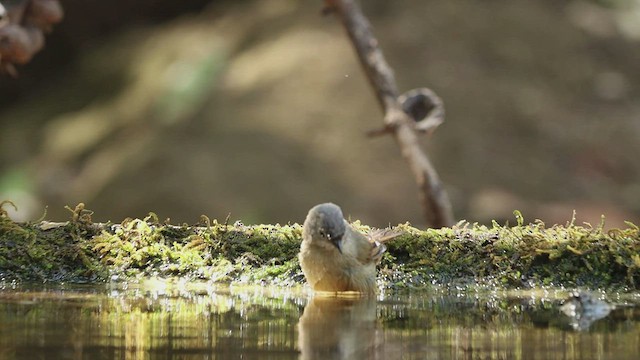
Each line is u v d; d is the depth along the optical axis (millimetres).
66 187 17984
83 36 22047
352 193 16594
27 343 4359
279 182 16641
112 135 18797
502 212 16578
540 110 18750
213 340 4535
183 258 6707
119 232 6801
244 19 20875
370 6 20016
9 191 18031
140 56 20906
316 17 20172
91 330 4723
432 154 17391
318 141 17344
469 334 4805
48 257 6570
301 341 4543
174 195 16531
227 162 16969
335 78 18453
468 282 6582
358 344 4492
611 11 22312
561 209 17016
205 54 19828
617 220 17094
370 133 8367
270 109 17953
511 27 20219
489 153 17719
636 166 18344
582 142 18422
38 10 6758
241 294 6164
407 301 6000
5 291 6023
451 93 18500
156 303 5684
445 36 19531
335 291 6285
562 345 4523
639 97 19922
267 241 6863
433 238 6828
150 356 4133
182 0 22156
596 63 20422
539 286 6562
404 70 18703
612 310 5684
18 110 21328
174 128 17984
